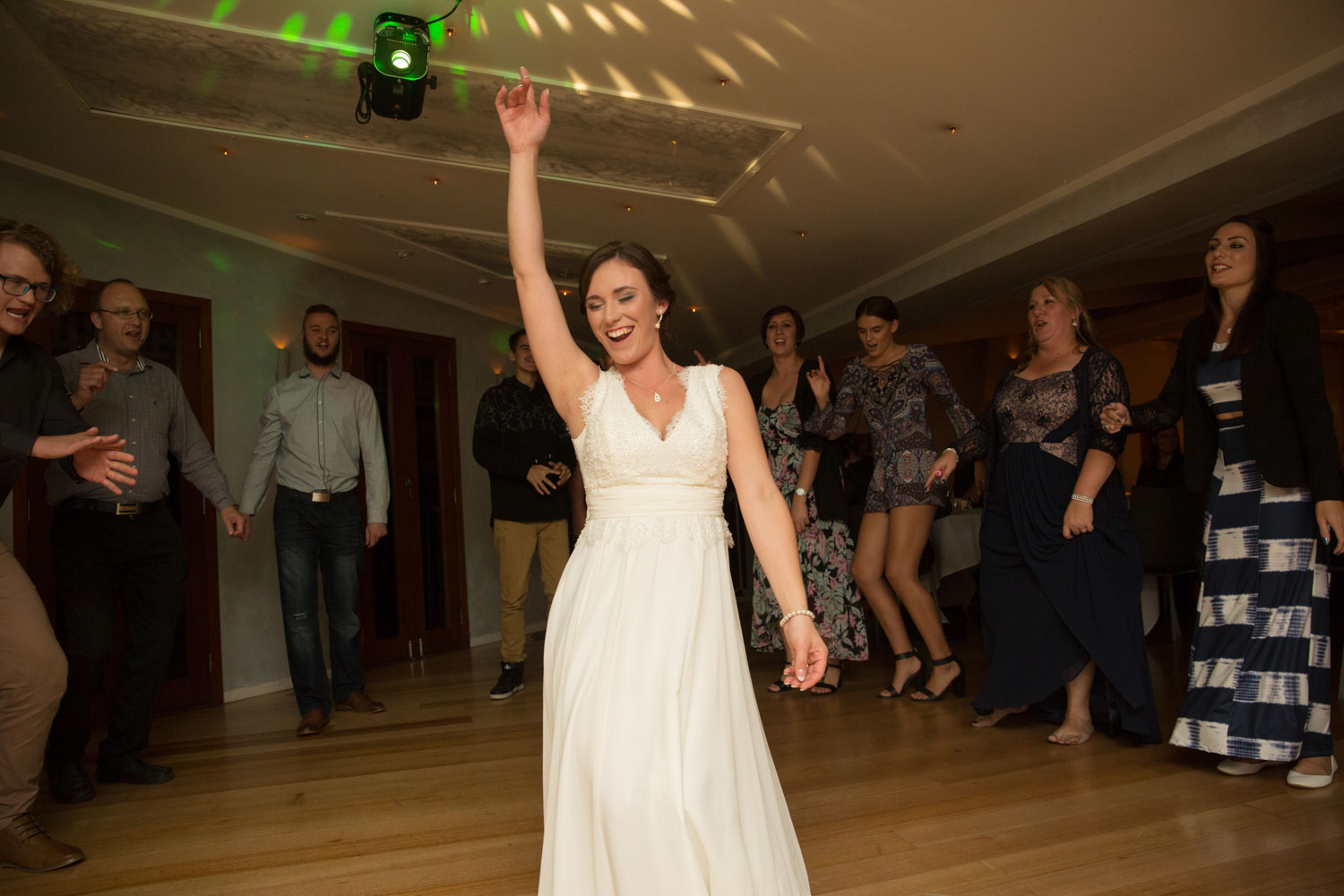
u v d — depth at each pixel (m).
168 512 3.29
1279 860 1.99
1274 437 2.54
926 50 3.41
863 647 4.17
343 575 4.25
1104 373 3.18
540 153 4.28
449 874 2.16
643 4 3.08
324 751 3.53
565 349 1.68
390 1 3.01
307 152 4.15
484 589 7.22
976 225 5.58
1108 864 2.02
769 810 1.57
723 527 1.68
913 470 3.85
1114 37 3.33
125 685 3.14
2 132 3.87
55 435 2.48
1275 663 2.54
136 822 2.68
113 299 3.21
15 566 2.34
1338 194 4.70
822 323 7.74
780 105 3.85
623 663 1.49
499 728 3.79
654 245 5.81
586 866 1.45
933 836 2.25
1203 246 5.36
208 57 3.29
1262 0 3.12
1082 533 3.12
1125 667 2.98
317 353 4.17
